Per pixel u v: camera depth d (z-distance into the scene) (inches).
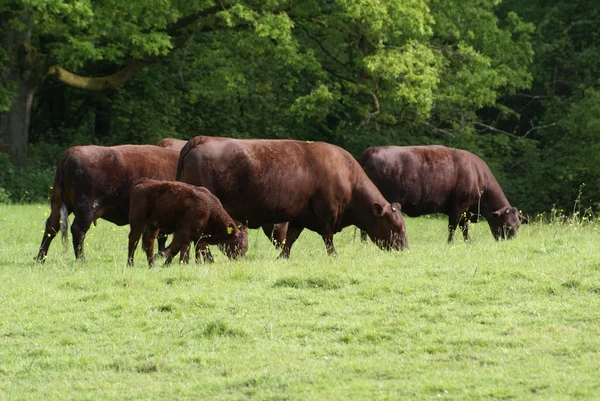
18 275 1076.5
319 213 1243.2
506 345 775.1
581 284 916.6
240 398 681.6
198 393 693.9
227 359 765.3
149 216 1111.0
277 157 1206.9
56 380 735.1
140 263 1186.6
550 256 1049.5
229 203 1197.1
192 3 2544.3
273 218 1224.2
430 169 1513.3
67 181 1235.9
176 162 1301.7
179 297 925.2
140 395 692.7
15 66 2484.0
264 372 728.3
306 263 1085.1
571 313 847.1
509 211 1561.3
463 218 1585.9
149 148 1294.3
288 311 887.7
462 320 842.8
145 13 2433.6
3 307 916.0
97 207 1246.3
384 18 2484.0
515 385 679.7
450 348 775.1
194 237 1118.4
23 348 807.7
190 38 2632.9
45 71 2516.0
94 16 2361.0
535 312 856.3
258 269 1035.9
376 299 914.1
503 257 1059.9
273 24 2429.9
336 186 1245.1
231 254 1136.8
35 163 2610.7
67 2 2199.8
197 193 1116.5
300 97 2652.6
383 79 2726.4
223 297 929.5
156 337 828.6
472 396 660.1
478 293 914.1
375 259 1074.1
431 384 683.4
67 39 2522.1
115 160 1251.2
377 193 1279.5
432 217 2314.2
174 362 764.0
